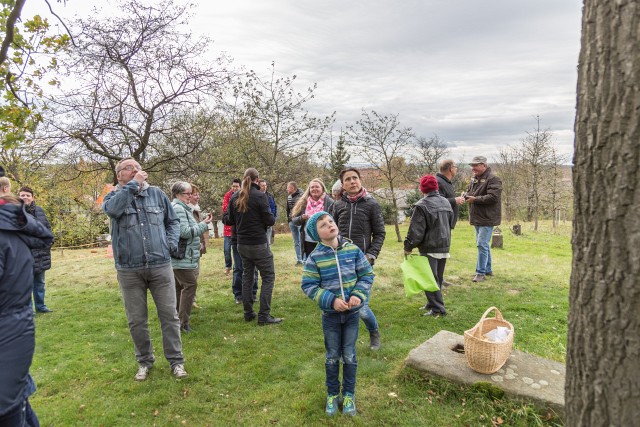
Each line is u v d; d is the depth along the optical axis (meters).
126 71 8.87
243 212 4.75
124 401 3.25
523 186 20.78
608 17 1.40
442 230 4.88
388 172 13.38
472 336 3.12
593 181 1.47
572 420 1.61
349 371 3.01
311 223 2.99
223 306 5.71
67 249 15.77
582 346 1.55
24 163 9.80
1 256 2.09
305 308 5.54
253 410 3.10
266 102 13.03
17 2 3.66
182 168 10.60
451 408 3.00
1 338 2.08
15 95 4.78
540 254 9.77
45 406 3.20
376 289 6.40
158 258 3.57
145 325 3.65
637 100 1.34
